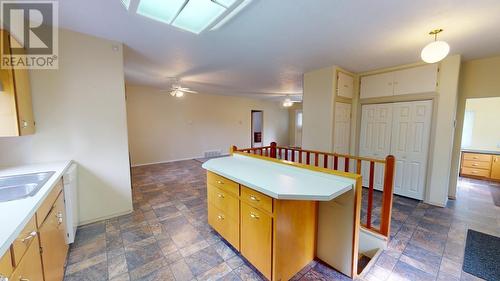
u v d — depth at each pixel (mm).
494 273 1746
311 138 3934
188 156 6836
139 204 3162
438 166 3188
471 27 2107
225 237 2051
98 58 2412
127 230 2393
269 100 9016
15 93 1698
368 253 2205
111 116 2555
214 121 7398
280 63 3373
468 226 2549
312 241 1848
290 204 1562
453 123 3084
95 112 2443
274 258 1492
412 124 3434
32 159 2135
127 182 2764
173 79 4598
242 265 1840
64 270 1738
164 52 2863
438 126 3162
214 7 1703
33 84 2080
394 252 2033
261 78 4484
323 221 1846
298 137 9875
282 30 2172
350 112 4059
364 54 2932
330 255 1819
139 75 4250
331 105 3586
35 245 1133
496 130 4605
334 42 2512
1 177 1634
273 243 1492
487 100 4660
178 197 3473
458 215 2859
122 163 2693
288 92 6664
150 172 5141
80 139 2377
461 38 2393
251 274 1731
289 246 1600
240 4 1673
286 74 4102
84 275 1694
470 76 3275
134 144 5766
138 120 5789
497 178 4445
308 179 1728
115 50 2506
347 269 1709
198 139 7039
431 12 1822
